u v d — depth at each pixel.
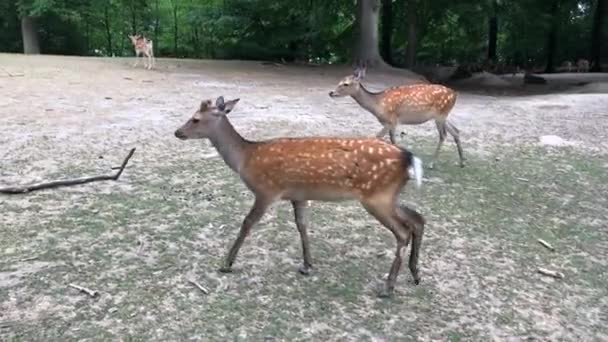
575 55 29.36
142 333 3.33
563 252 4.82
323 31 23.38
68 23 24.11
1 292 3.67
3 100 9.73
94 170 6.18
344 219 5.27
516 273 4.39
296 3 21.14
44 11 20.52
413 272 4.07
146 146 7.28
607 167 7.39
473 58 28.59
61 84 11.90
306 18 22.22
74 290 3.74
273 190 3.90
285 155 3.82
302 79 15.40
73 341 3.22
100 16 25.31
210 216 5.13
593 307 3.97
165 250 4.41
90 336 3.27
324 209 5.49
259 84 13.85
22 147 6.90
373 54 19.19
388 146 3.78
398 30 26.02
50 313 3.47
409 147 7.93
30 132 7.64
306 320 3.58
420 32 24.17
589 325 3.75
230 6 21.38
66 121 8.43
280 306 3.72
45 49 24.20
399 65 24.05
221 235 4.75
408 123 6.94
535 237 5.09
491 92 17.39
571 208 5.86
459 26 25.16
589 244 5.01
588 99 13.21
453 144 8.27
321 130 8.65
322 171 3.76
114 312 3.52
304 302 3.79
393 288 3.93
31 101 9.80
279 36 21.84
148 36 26.78
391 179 3.71
